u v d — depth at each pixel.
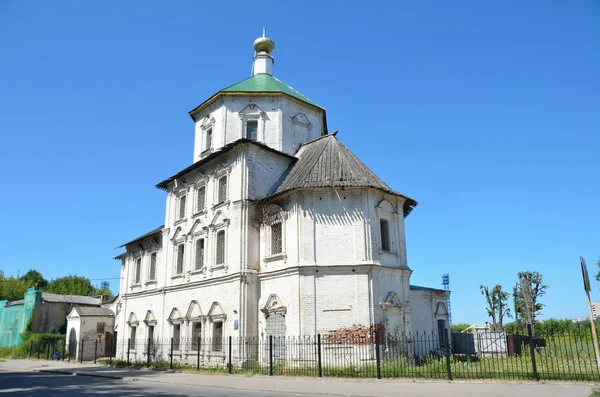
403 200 26.38
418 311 28.28
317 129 32.25
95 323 39.38
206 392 15.11
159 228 34.69
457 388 14.04
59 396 14.56
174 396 14.16
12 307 50.50
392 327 22.84
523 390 13.25
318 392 14.16
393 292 23.30
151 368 25.92
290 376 18.66
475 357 25.20
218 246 26.86
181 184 31.41
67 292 82.25
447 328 30.02
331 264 22.80
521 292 45.31
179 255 30.45
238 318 23.58
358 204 23.67
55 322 48.03
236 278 24.20
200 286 27.16
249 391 15.17
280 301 23.20
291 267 22.94
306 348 21.70
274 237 24.94
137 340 32.97
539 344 26.58
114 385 18.08
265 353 23.20
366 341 21.45
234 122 29.66
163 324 29.73
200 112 32.03
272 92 29.77
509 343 25.44
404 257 24.97
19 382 19.97
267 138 29.23
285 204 24.69
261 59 34.41
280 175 27.64
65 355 38.47
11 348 44.56
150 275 34.19
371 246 23.05
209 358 24.95
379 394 13.41
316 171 24.86
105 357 38.44
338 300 22.28
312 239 23.28
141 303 33.69
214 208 27.34
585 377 14.54
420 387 14.53
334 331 21.81
